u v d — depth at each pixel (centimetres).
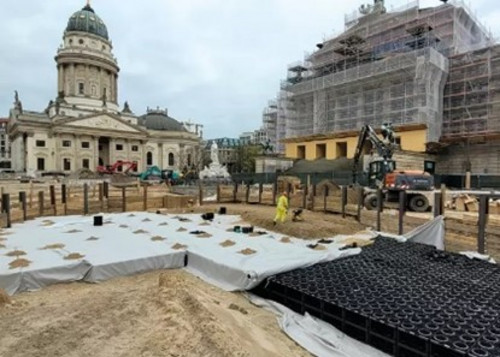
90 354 461
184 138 8850
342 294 736
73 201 2000
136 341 489
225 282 900
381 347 609
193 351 454
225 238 1231
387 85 3853
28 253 988
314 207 1986
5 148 11131
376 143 2322
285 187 2550
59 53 7544
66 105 7238
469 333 570
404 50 3897
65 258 941
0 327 551
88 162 7281
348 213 1769
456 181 3288
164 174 5334
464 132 3553
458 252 1177
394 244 1215
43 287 845
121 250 1041
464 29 4066
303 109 4841
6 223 1404
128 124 7738
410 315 632
